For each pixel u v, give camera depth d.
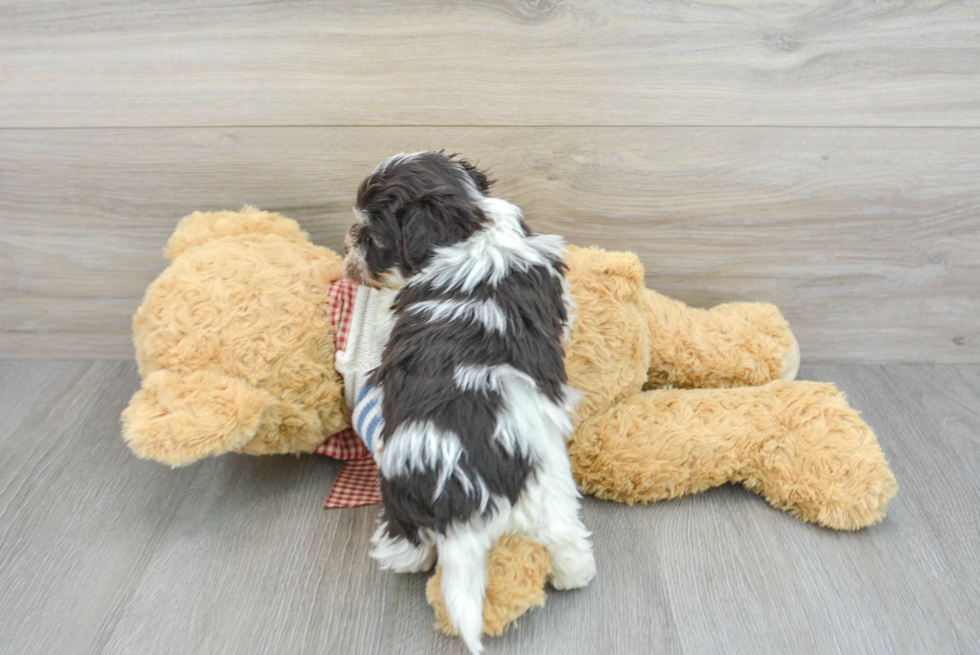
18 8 1.39
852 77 1.46
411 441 1.04
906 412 1.59
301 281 1.32
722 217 1.60
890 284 1.67
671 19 1.40
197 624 1.13
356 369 1.29
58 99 1.48
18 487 1.40
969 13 1.39
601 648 1.09
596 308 1.33
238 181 1.56
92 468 1.45
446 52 1.43
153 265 1.67
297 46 1.43
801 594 1.17
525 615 1.14
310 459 1.49
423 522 1.04
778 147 1.53
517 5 1.39
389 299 1.26
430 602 1.10
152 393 1.20
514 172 1.55
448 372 1.07
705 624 1.13
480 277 1.14
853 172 1.55
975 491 1.38
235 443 1.19
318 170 1.55
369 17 1.40
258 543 1.28
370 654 1.08
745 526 1.30
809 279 1.67
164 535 1.30
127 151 1.53
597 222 1.61
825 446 1.28
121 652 1.09
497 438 1.04
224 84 1.46
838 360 1.75
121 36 1.42
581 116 1.50
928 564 1.23
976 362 1.74
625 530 1.30
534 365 1.11
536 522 1.08
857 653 1.08
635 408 1.37
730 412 1.35
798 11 1.40
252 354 1.24
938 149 1.52
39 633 1.12
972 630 1.12
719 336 1.50
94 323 1.74
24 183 1.56
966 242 1.62
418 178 1.17
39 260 1.66
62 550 1.26
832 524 1.27
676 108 1.49
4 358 1.76
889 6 1.39
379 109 1.49
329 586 1.20
